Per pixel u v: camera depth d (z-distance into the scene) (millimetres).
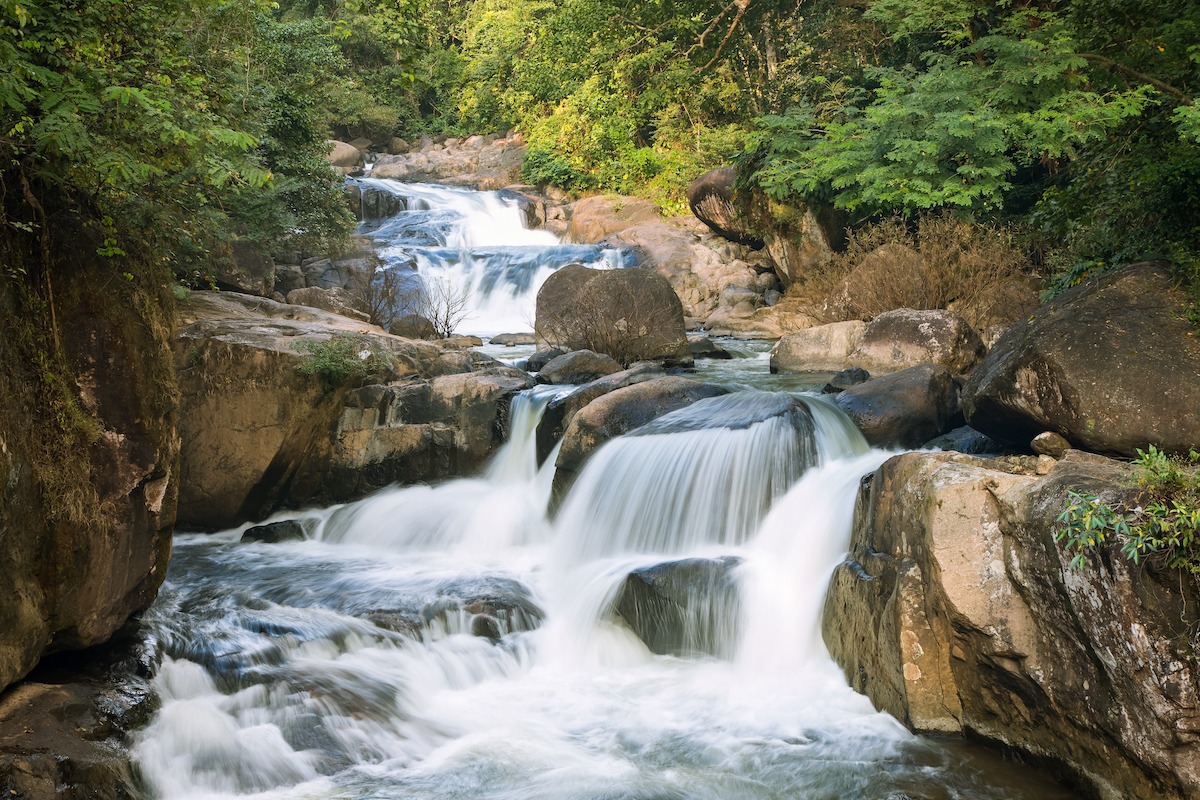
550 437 10531
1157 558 4691
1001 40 16812
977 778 5551
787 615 7312
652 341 15141
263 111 13570
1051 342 7477
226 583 8648
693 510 8461
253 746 5789
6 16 4812
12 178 5211
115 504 5762
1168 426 6863
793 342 14500
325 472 10984
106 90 4934
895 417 9453
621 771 5754
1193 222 8641
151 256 6172
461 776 5703
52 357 5402
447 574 8805
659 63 26016
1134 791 4965
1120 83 15766
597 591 7852
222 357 10328
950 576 5707
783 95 23859
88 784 4980
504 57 34625
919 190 17719
